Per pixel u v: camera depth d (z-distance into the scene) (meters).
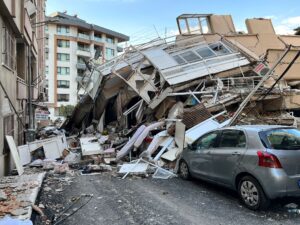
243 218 6.01
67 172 11.16
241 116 13.61
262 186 6.14
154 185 8.83
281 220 5.89
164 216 6.21
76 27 69.88
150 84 17.84
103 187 8.78
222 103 14.25
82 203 7.26
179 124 12.06
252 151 6.48
